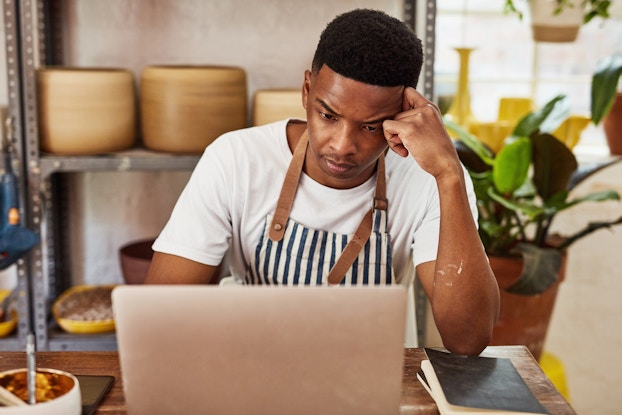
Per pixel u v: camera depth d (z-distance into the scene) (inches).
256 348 41.5
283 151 63.6
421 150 55.4
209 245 61.5
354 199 62.9
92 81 86.5
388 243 62.8
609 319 115.1
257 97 92.4
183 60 101.5
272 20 101.4
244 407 42.5
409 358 54.4
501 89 114.6
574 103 115.1
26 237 84.0
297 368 41.9
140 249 98.3
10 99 85.4
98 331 91.3
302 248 62.6
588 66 114.5
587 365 115.0
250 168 62.9
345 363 42.0
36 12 95.7
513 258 92.6
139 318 40.8
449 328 56.2
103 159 87.9
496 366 50.5
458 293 55.6
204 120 88.2
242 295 40.7
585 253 113.7
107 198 104.0
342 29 52.7
